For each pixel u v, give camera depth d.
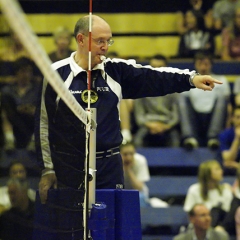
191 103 24.11
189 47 27.38
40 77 8.81
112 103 10.77
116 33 29.64
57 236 8.48
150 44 29.34
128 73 10.92
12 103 7.05
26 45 5.48
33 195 7.72
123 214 10.45
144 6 30.00
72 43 28.17
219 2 28.39
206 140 24.17
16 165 7.01
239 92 25.52
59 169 8.76
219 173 20.59
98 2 29.97
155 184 23.58
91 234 9.72
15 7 5.08
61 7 29.75
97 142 10.68
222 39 27.97
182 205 22.95
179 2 30.03
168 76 10.92
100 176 10.81
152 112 24.11
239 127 22.92
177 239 19.00
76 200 9.39
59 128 8.91
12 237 6.74
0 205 6.56
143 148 23.91
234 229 19.77
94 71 10.76
